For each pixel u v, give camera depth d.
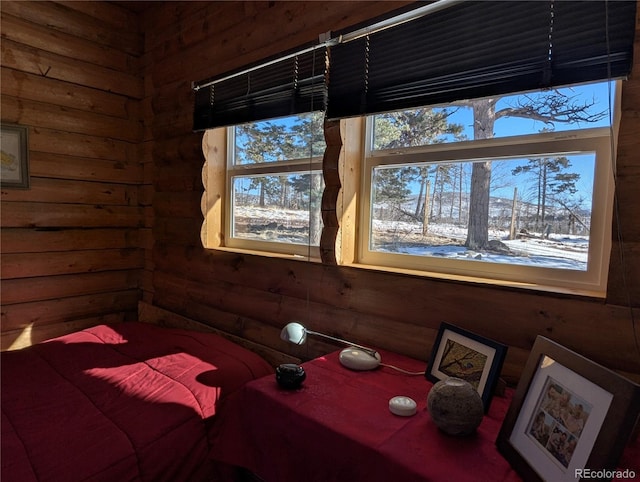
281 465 1.18
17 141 2.59
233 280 2.43
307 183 2.18
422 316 1.61
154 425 1.49
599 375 0.80
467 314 1.49
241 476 1.59
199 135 2.60
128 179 3.14
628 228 1.17
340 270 1.89
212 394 1.71
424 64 1.54
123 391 1.72
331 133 1.85
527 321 1.35
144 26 3.10
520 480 0.84
